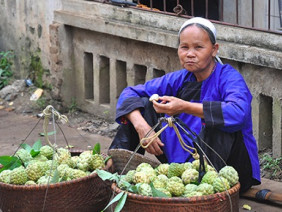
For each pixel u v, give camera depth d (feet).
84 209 12.92
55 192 12.48
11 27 26.30
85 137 20.84
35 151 13.98
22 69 26.00
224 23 18.02
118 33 20.43
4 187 12.64
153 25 19.69
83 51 22.67
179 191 11.88
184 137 14.20
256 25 22.74
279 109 16.63
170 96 14.42
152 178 12.35
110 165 13.69
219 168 13.69
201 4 24.73
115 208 11.35
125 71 21.68
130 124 14.70
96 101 22.54
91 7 21.83
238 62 17.44
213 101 13.26
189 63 13.64
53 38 22.94
